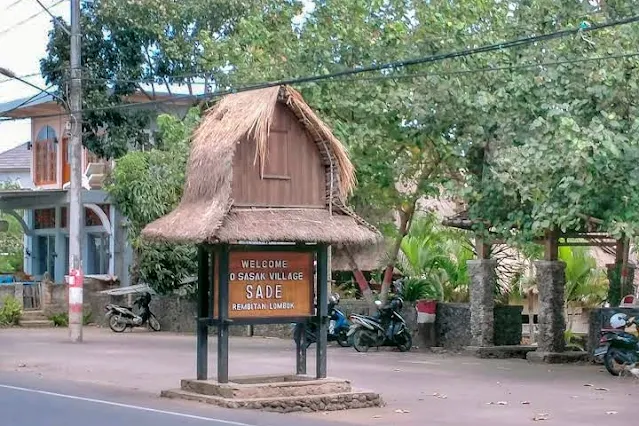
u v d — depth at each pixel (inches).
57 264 1599.4
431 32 880.3
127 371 780.6
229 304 596.7
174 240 592.4
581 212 745.6
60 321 1362.0
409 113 871.7
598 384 722.2
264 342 1072.2
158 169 1277.1
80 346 1009.5
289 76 921.5
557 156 710.5
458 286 1106.1
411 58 882.8
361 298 1237.1
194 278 1259.2
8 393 640.4
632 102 743.1
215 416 538.9
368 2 928.3
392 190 994.1
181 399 605.6
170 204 1274.6
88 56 1357.0
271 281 607.5
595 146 679.7
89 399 610.2
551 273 898.1
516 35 830.5
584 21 776.9
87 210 1558.8
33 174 1689.2
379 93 896.3
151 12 1354.6
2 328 1317.7
